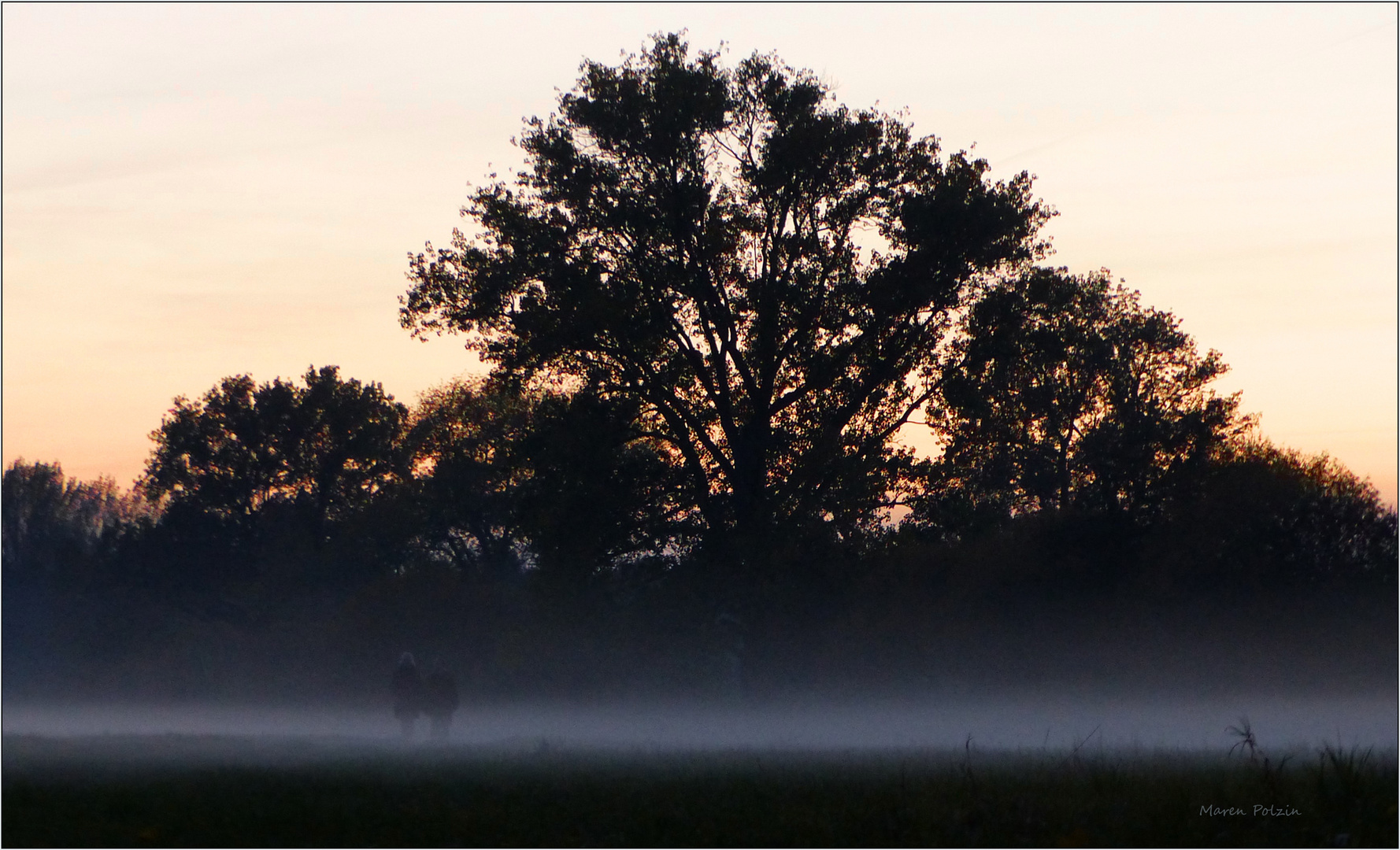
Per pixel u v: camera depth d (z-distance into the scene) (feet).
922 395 206.90
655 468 210.59
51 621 408.05
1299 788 51.67
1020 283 201.67
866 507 207.82
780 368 206.69
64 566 439.63
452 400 419.13
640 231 198.29
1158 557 206.59
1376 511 200.54
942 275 200.54
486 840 45.42
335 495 430.20
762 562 200.44
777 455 207.92
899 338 203.31
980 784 55.77
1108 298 299.99
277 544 395.14
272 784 59.88
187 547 408.26
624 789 57.88
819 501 205.98
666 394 204.64
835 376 200.85
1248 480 207.92
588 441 205.05
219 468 425.28
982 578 212.84
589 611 216.95
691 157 199.82
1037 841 44.37
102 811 50.44
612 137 199.21
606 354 203.31
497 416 374.22
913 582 214.07
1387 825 44.93
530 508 214.48
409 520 379.76
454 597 280.51
